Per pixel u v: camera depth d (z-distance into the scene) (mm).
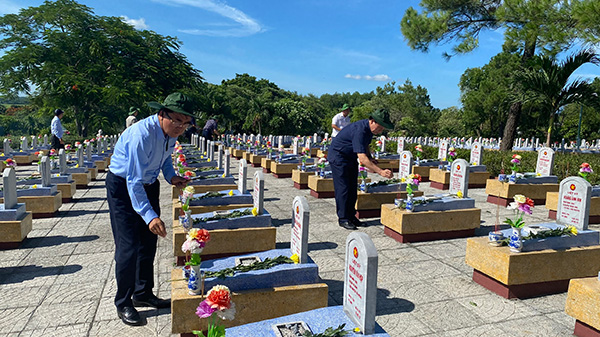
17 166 15594
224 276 3541
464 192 6707
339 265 5199
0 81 35375
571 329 3674
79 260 5355
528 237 4441
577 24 14414
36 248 5836
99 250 5762
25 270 5008
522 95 16562
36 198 7520
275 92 74812
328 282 4660
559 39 14430
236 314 3459
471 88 50938
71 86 34562
